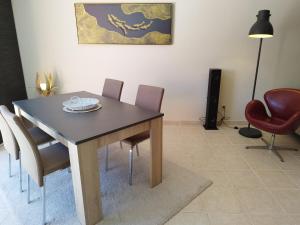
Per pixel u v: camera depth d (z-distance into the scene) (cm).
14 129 155
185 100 365
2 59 307
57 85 364
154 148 194
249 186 209
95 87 365
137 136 211
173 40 337
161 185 209
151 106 226
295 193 199
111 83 274
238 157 263
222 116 367
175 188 205
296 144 297
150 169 200
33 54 349
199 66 348
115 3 321
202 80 354
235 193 199
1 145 292
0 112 174
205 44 337
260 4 316
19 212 176
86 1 324
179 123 370
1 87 307
